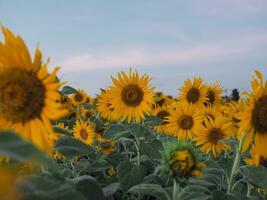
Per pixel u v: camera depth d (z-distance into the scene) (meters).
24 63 0.51
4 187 0.23
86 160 1.16
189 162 0.62
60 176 0.54
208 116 1.38
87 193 0.58
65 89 1.49
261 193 0.89
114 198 0.94
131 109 1.26
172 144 0.64
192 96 1.75
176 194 0.64
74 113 1.91
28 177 0.32
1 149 0.25
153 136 1.32
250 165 0.77
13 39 0.49
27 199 0.30
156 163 1.11
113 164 1.17
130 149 1.44
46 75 0.51
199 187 0.67
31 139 0.51
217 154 1.20
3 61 0.50
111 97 1.28
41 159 0.25
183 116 1.43
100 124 1.64
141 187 0.67
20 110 0.51
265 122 0.72
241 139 0.75
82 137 1.45
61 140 0.61
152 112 1.67
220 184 0.87
